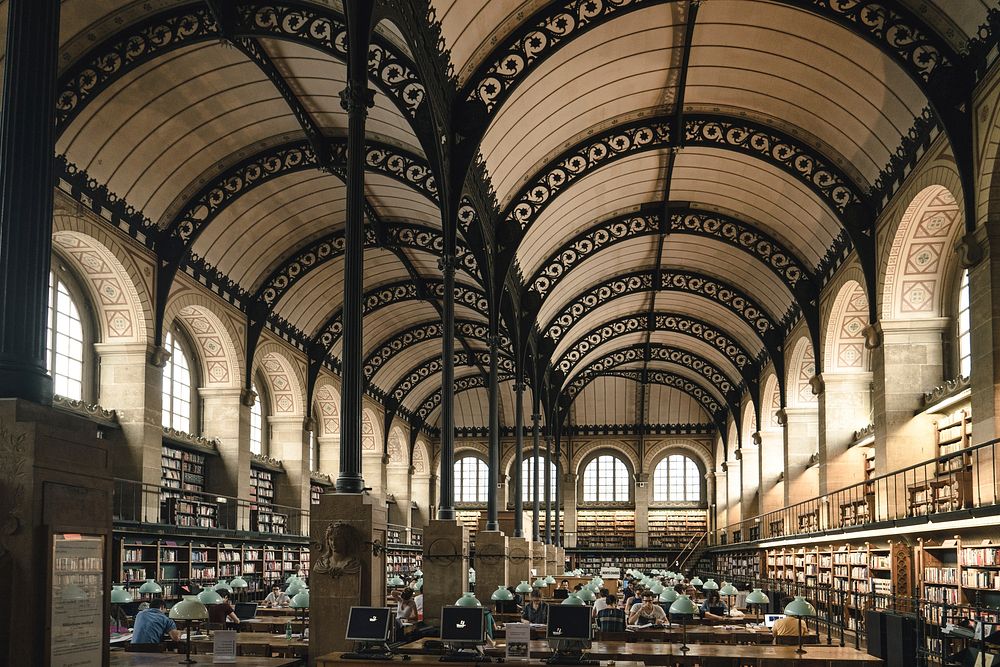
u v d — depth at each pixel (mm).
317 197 26719
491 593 24844
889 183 21625
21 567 6273
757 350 39938
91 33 17609
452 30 16938
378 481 45094
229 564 27594
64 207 19703
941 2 16859
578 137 23984
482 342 43688
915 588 19969
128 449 22766
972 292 16875
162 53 17906
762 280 33406
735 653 13602
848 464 27812
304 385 34781
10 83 6598
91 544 7047
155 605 15992
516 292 29734
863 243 23094
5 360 6430
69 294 22188
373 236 28750
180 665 10391
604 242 30562
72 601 6742
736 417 46156
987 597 16766
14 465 6355
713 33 19891
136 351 23047
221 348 28500
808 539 28266
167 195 23188
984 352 16250
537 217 24656
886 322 22172
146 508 22812
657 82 22062
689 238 32750
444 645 12375
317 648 12148
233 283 28328
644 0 18000
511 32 18438
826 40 19281
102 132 19828
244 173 23719
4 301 6453
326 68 19219
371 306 35062
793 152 23500
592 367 47969
